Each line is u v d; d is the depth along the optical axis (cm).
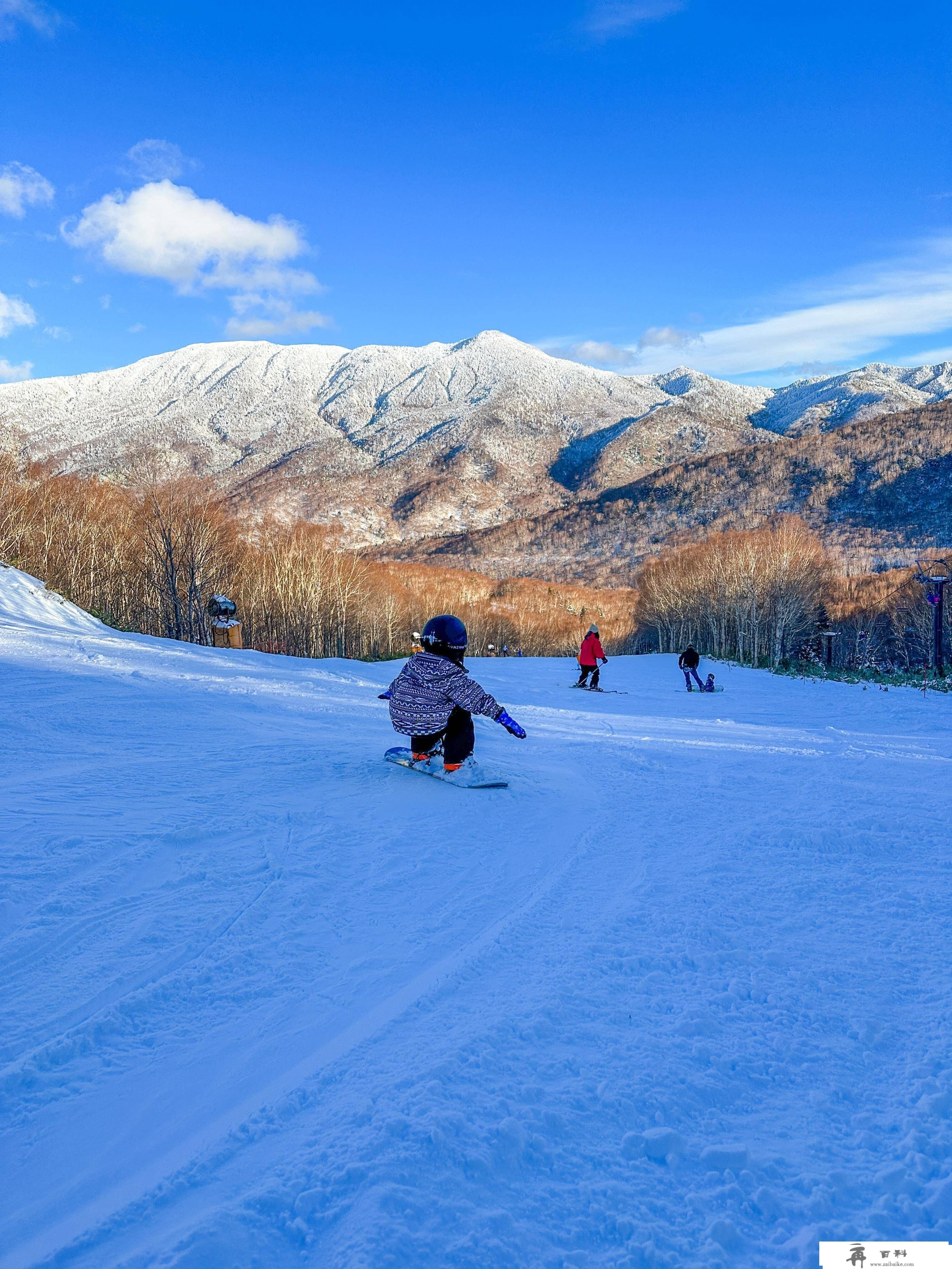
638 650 7994
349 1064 214
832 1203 168
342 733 744
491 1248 150
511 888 359
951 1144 186
